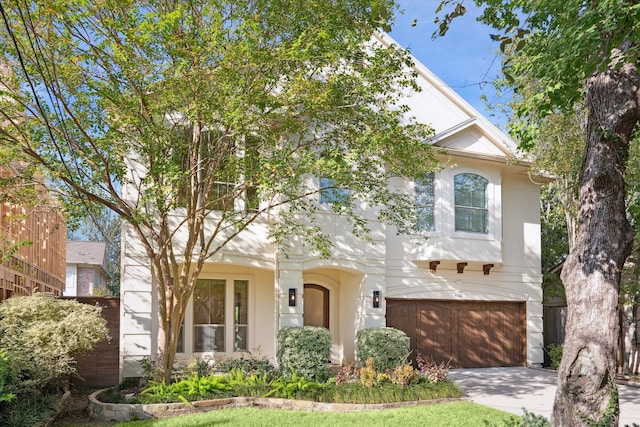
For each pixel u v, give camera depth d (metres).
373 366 13.23
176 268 12.13
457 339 17.53
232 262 14.79
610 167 6.47
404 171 12.59
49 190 11.30
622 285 16.28
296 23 10.94
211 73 10.27
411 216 14.30
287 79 11.31
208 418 9.91
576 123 14.91
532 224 19.00
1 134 10.50
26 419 8.96
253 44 10.30
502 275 18.23
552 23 7.43
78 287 36.41
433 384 12.23
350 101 11.75
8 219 12.10
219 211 14.73
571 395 6.09
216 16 9.91
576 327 6.25
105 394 11.76
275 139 11.58
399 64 11.63
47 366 10.26
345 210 12.78
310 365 12.70
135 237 13.98
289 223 13.14
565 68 6.76
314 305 17.25
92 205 11.80
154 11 10.81
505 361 18.14
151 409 10.34
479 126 17.55
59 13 9.36
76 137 10.97
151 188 10.41
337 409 10.88
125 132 11.23
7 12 9.29
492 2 7.69
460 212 17.22
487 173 17.72
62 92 10.78
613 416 5.87
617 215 6.40
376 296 16.05
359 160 12.02
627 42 6.84
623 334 17.44
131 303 13.79
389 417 10.09
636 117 6.61
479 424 9.54
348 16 11.23
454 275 17.48
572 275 6.46
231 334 15.53
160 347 12.02
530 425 6.39
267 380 12.52
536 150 16.20
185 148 12.11
